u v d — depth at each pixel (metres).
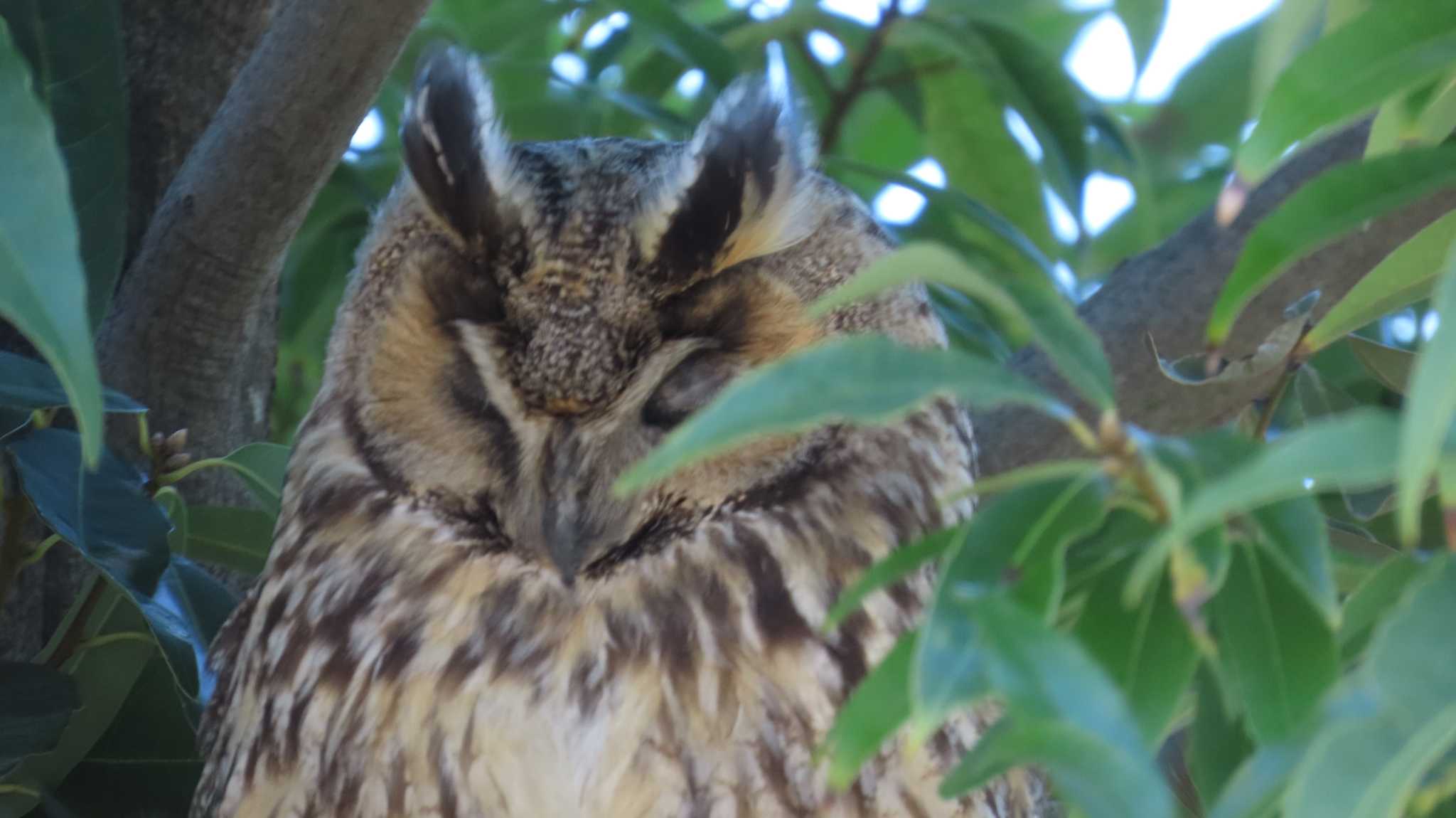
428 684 5.48
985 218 7.70
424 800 5.42
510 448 5.72
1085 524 3.15
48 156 3.26
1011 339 8.11
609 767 5.34
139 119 7.10
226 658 6.16
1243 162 3.17
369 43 5.95
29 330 3.16
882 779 5.29
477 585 5.62
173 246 6.37
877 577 3.38
